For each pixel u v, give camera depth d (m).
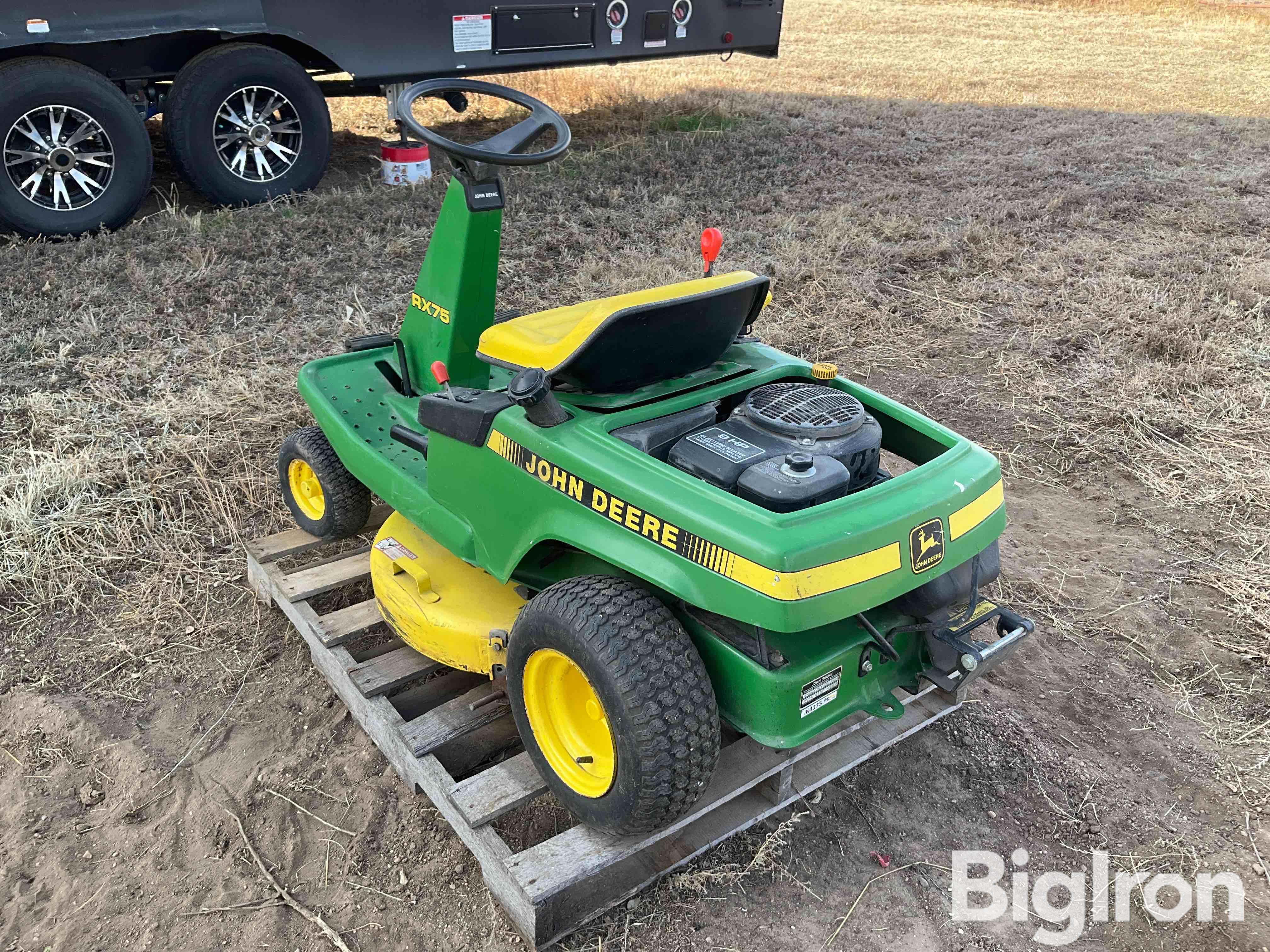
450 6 7.67
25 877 2.67
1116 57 16.98
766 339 5.86
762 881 2.66
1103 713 3.29
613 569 2.68
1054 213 8.27
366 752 3.10
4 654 3.49
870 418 2.71
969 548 2.46
